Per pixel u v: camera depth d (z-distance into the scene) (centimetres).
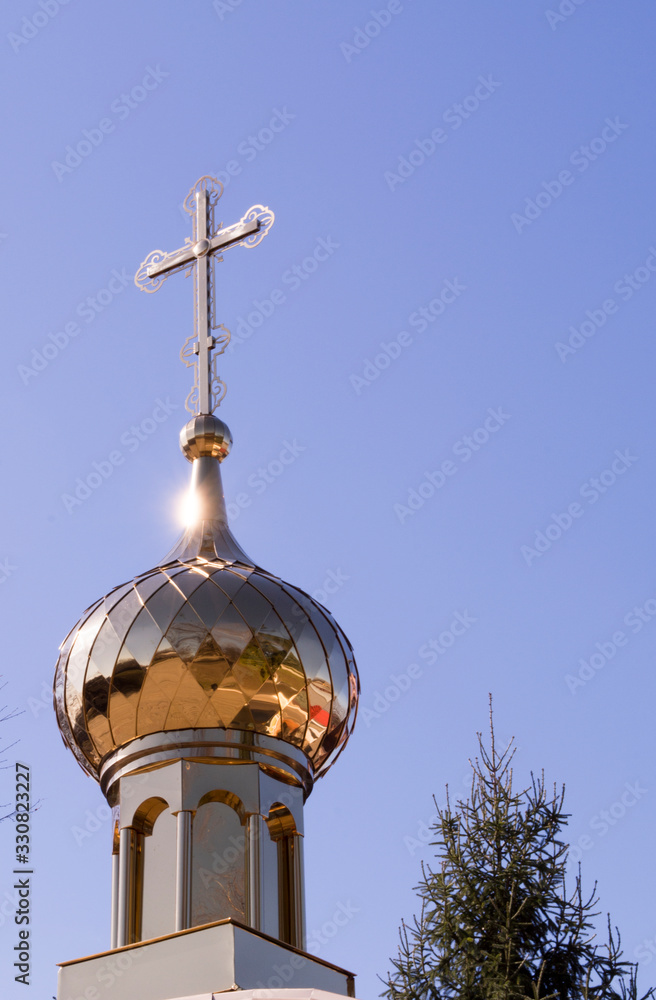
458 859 3844
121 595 4200
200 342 4872
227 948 3447
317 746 4188
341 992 3734
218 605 4106
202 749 3978
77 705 4144
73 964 3606
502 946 3694
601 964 3694
